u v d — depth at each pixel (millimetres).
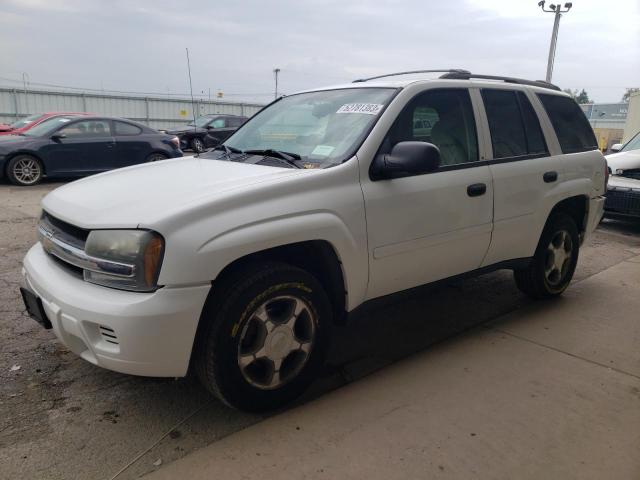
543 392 3162
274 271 2742
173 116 31125
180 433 2736
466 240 3664
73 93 28094
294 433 2734
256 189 2709
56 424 2791
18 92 26781
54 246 2871
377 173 3172
